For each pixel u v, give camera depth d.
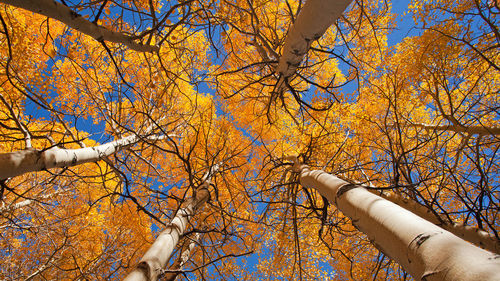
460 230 2.43
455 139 5.41
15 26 4.05
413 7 5.23
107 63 4.79
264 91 6.01
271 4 4.30
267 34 4.46
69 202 5.89
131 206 5.46
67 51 3.04
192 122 6.56
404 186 2.40
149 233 5.89
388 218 1.18
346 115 5.70
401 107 5.53
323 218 2.90
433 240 0.87
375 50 5.23
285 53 2.29
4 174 1.69
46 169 2.12
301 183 3.22
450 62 4.81
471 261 0.71
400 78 5.27
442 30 4.83
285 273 5.71
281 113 6.87
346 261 5.59
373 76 5.73
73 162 2.40
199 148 6.01
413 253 0.92
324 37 5.41
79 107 4.93
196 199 3.26
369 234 1.40
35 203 4.65
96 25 1.66
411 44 5.70
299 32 1.94
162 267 1.84
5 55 3.90
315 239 5.68
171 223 2.44
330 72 6.51
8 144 4.36
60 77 4.67
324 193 2.26
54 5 1.42
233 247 5.56
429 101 5.60
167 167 6.70
